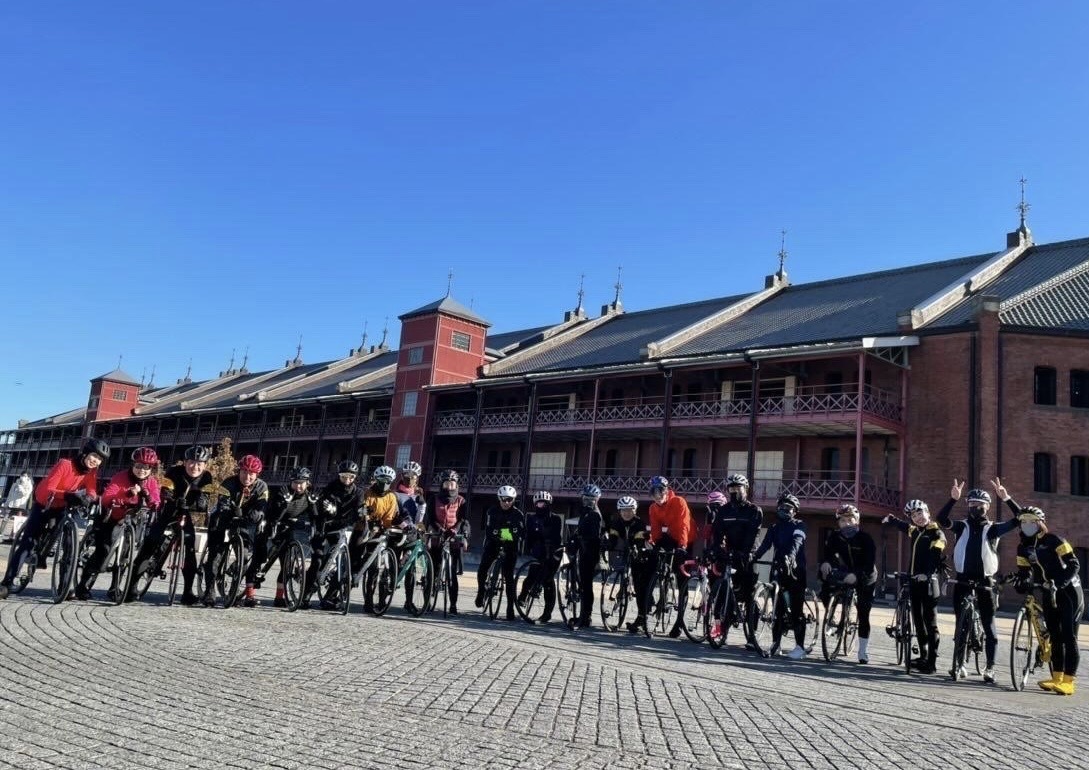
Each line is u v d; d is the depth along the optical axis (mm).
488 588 12102
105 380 87562
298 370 83125
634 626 11961
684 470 39906
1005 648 14305
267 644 7461
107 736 4285
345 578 10719
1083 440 31094
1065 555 9180
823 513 33938
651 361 37844
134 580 9625
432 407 50219
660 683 7180
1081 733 6539
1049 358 31688
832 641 11156
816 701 7070
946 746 5629
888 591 31609
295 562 10500
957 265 40562
